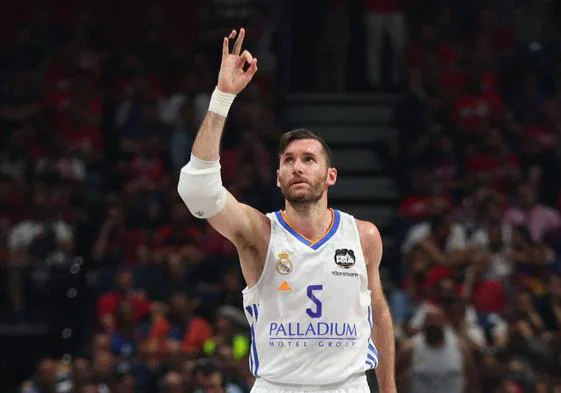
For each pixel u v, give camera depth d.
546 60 45.06
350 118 45.19
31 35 46.75
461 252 34.97
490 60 45.59
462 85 44.00
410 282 34.66
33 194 38.66
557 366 31.53
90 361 31.94
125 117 42.00
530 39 49.62
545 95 44.66
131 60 44.34
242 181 38.50
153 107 42.12
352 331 14.98
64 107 42.53
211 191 14.49
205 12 47.75
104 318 32.41
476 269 34.62
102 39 46.31
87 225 38.06
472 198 38.56
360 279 15.02
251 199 38.25
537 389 30.56
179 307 32.03
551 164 40.81
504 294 34.34
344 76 47.31
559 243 38.34
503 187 40.03
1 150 42.47
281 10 47.47
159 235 37.00
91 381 29.62
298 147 14.97
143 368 30.42
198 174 14.46
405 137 42.12
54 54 45.44
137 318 32.47
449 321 31.91
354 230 15.18
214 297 33.84
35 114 42.69
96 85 44.22
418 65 45.22
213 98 14.52
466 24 48.41
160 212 38.19
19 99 43.25
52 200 38.47
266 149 41.16
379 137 44.25
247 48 43.56
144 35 46.50
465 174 40.56
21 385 33.66
